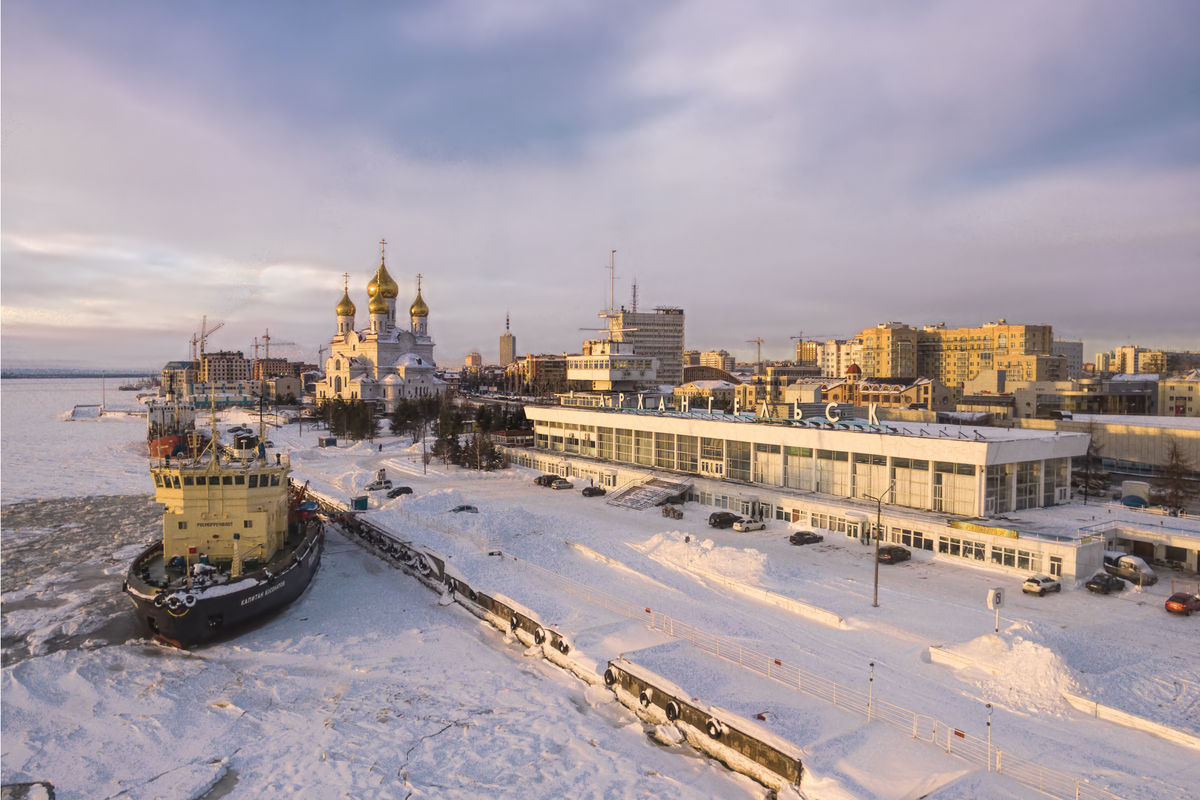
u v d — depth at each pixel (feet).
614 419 366.43
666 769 113.60
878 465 251.60
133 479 425.28
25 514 324.19
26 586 215.10
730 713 116.98
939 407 586.04
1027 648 130.11
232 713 135.64
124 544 267.80
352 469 409.90
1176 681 127.34
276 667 156.04
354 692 143.23
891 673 132.67
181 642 165.17
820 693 125.08
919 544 218.79
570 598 180.14
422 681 147.23
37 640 171.63
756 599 176.76
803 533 234.79
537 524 256.11
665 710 125.80
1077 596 175.73
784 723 114.01
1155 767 100.94
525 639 164.96
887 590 180.96
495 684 145.28
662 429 336.49
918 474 239.09
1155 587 181.37
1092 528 204.85
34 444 614.34
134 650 166.30
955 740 108.27
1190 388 514.68
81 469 464.65
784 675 132.16
